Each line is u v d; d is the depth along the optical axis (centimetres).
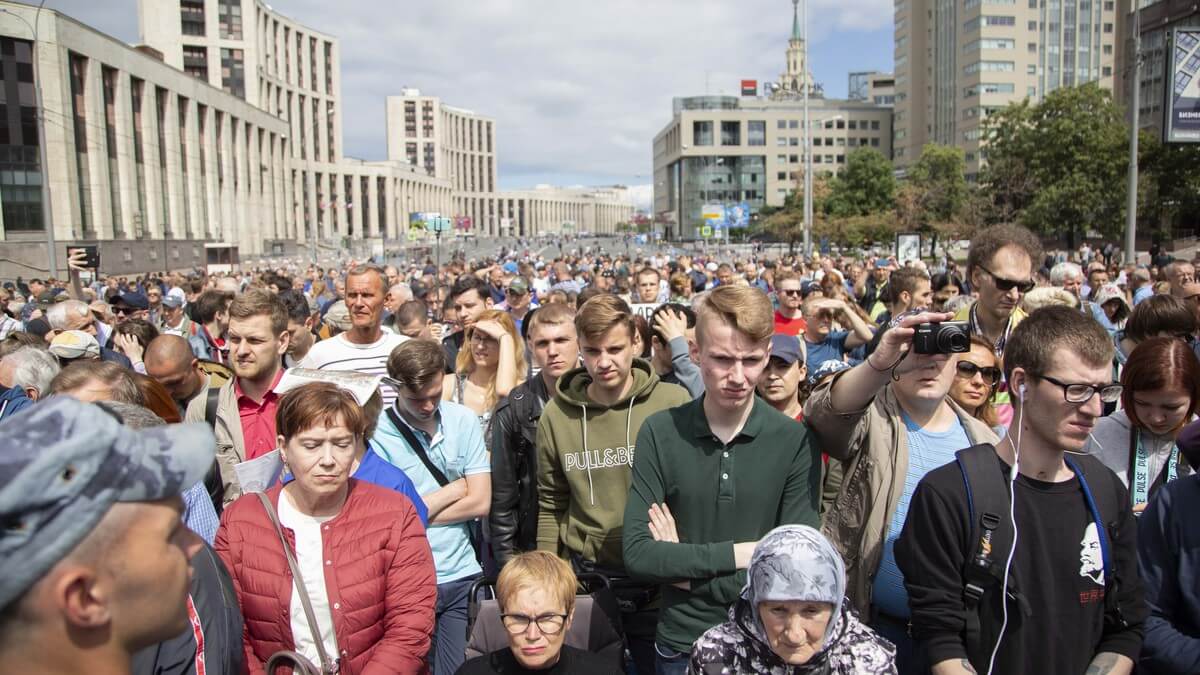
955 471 241
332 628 280
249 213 7375
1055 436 226
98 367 314
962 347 252
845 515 300
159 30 8162
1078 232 5247
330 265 6575
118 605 111
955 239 5653
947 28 10281
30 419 106
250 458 409
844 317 671
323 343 567
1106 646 237
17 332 604
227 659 221
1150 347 309
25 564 102
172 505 120
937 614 235
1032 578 230
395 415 405
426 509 357
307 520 292
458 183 18888
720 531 283
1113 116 4925
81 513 105
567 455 356
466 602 403
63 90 4234
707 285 1748
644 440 298
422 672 295
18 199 4088
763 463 282
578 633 322
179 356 442
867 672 231
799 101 13012
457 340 721
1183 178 4347
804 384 437
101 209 4594
